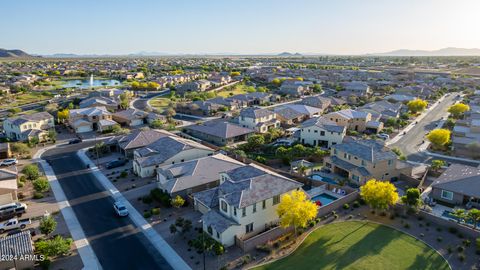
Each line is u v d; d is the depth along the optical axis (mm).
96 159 75688
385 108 118875
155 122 103125
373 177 59844
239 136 91812
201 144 80125
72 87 198625
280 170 68000
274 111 111750
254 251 40375
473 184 52375
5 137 94500
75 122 101375
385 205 46312
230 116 121500
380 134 95312
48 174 66625
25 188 59750
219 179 58125
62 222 47906
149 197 54188
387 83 193375
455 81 198250
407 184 61281
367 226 46344
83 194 57281
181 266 37625
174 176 56906
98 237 43906
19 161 74688
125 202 54188
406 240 42656
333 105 136375
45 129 99812
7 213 49000
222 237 40812
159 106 142125
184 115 126750
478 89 176750
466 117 105750
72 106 127750
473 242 41781
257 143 80062
